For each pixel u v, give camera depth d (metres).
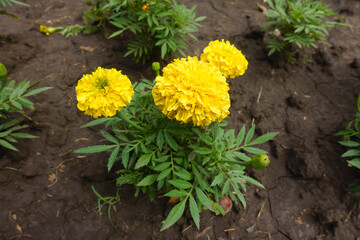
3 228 0.35
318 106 0.52
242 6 0.70
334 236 0.38
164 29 0.47
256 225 0.39
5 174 0.39
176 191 0.29
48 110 0.46
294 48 0.59
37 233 0.35
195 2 0.70
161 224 0.37
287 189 0.43
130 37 0.59
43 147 0.42
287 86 0.55
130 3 0.44
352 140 0.47
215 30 0.62
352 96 0.54
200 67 0.26
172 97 0.25
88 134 0.45
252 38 0.62
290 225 0.39
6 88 0.38
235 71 0.32
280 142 0.47
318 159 0.44
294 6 0.52
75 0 0.68
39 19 0.62
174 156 0.34
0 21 0.59
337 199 0.42
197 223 0.27
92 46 0.57
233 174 0.30
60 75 0.51
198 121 0.26
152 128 0.33
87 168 0.41
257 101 0.52
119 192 0.39
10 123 0.39
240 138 0.33
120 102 0.26
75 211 0.37
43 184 0.39
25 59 0.52
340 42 0.64
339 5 0.75
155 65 0.32
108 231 0.36
